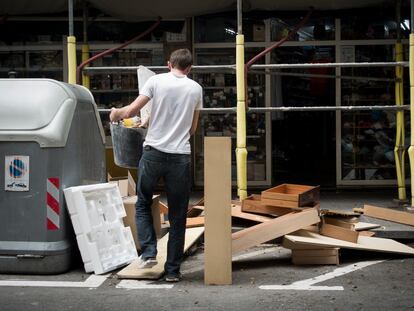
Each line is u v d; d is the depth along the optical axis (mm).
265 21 10430
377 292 5129
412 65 7895
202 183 10539
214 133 10641
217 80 10555
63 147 5746
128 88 10547
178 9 9398
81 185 6078
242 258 6461
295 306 4723
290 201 6734
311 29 10445
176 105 5293
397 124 8812
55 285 5383
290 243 6113
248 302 4836
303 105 10680
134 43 10320
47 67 10453
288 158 10930
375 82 10531
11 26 10016
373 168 10594
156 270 5645
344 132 10602
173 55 5438
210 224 5367
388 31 10352
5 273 5770
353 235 6289
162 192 10125
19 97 5809
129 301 4887
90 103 6383
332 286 5320
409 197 9531
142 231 5473
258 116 10656
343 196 9734
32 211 5711
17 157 5719
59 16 9922
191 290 5203
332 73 10531
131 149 6105
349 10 9633
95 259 5715
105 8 9422
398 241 7152
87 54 9328
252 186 10656
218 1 9094
